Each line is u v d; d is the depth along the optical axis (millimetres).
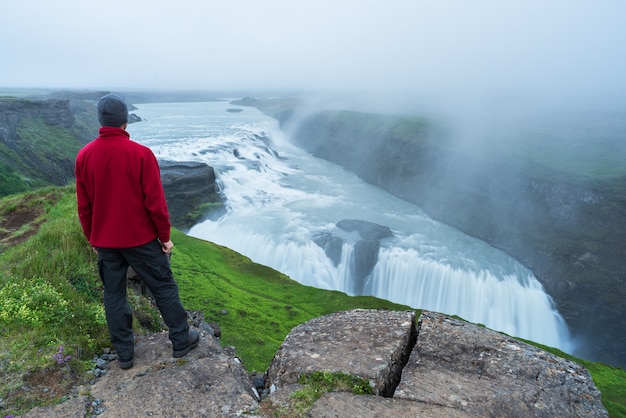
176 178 79562
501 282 73062
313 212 89250
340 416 3588
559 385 4012
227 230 78250
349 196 107062
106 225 4051
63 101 147375
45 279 6262
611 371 40688
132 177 3949
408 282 71625
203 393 4039
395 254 74250
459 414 3574
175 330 4719
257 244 74938
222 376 4344
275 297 46156
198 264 51562
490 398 3766
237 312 38406
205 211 80812
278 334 35531
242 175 100375
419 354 4508
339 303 45750
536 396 3803
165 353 4887
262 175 108812
